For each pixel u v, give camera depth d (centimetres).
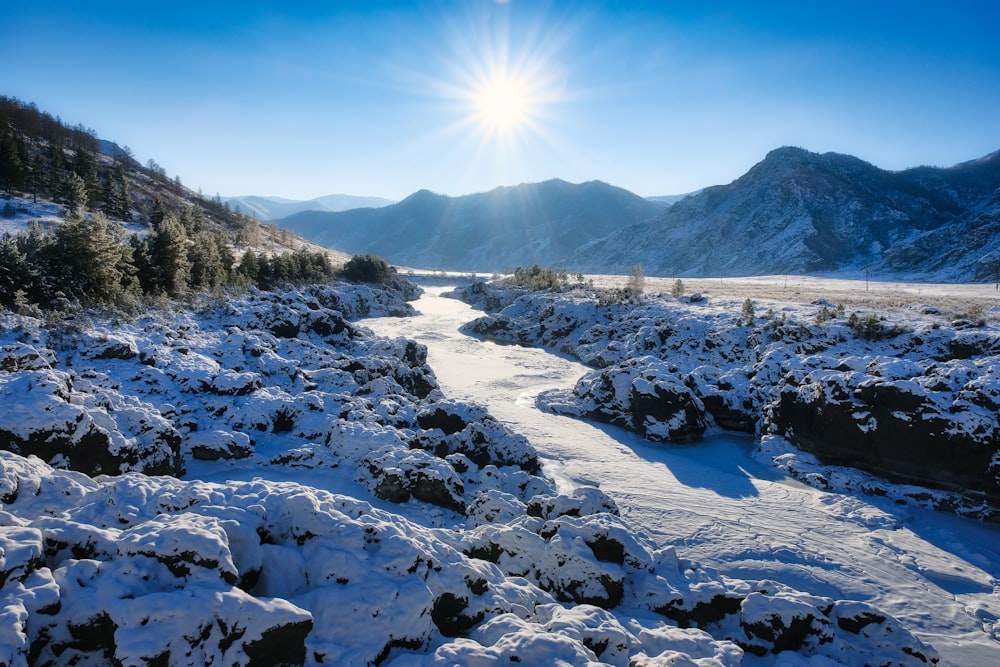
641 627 1231
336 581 1047
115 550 966
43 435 1551
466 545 1521
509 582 1292
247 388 2597
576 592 1345
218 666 819
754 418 3384
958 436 2339
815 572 1764
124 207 8212
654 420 3212
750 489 2473
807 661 1227
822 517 2203
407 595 1020
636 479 2520
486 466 2302
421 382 3738
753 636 1287
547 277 9200
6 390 1659
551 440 3044
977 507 2286
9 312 2619
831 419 2700
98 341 2647
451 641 1014
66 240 3331
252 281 5588
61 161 8369
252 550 1049
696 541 1927
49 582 847
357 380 3338
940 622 1567
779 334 4203
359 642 941
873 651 1295
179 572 914
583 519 1524
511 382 4428
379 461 2045
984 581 1806
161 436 1880
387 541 1131
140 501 1176
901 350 3616
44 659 799
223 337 3525
